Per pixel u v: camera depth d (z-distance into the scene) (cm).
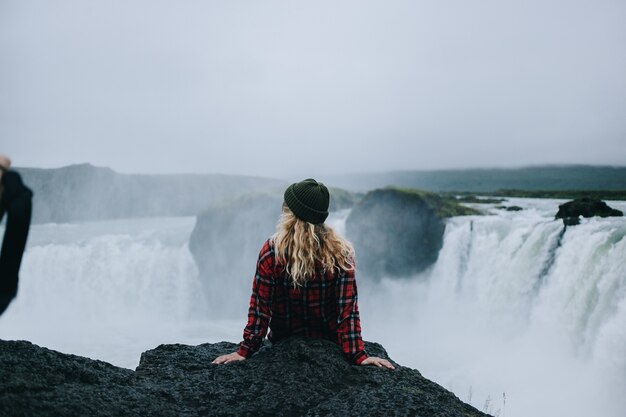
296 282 278
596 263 1425
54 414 206
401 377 289
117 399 236
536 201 3331
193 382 271
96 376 254
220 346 342
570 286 1501
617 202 2428
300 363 282
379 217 2473
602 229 1495
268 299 289
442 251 2227
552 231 1656
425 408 242
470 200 3438
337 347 299
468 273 2064
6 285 159
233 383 269
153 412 232
